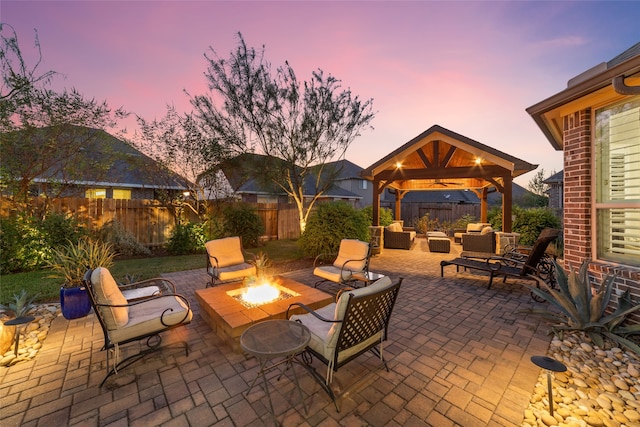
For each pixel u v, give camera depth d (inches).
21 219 261.9
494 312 177.6
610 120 156.1
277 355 80.9
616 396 96.3
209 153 393.7
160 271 281.0
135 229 382.9
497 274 227.1
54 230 268.1
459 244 526.3
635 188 147.3
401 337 142.1
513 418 85.8
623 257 152.3
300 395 90.2
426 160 403.2
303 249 346.6
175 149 399.5
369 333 102.5
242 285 187.5
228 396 96.4
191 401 93.8
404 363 117.6
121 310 113.7
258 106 358.3
